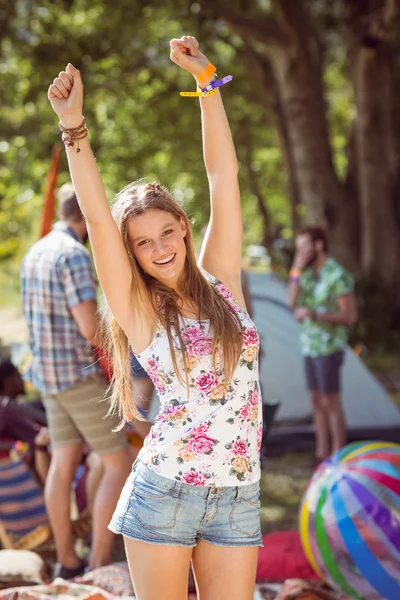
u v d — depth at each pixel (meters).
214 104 3.45
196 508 3.00
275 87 18.67
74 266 4.95
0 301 24.45
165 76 19.23
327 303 7.30
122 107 19.77
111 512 4.89
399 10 12.79
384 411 8.66
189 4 13.51
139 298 3.14
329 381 7.37
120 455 4.96
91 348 5.00
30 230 23.78
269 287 9.12
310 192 16.39
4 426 5.80
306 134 16.20
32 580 4.72
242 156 25.03
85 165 3.03
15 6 14.98
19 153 17.52
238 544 3.04
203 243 3.53
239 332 3.08
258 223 36.34
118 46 16.06
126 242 3.14
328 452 7.71
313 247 7.39
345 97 26.31
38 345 5.02
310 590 4.49
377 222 16.20
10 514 5.51
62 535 5.04
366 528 4.24
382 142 16.14
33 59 15.70
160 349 3.09
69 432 5.09
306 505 4.53
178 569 3.02
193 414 3.03
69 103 3.00
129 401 3.34
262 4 18.69
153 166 23.58
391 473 4.41
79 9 15.84
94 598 4.30
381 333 15.07
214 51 17.48
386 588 4.20
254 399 3.12
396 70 16.38
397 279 16.11
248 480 3.05
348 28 14.88
